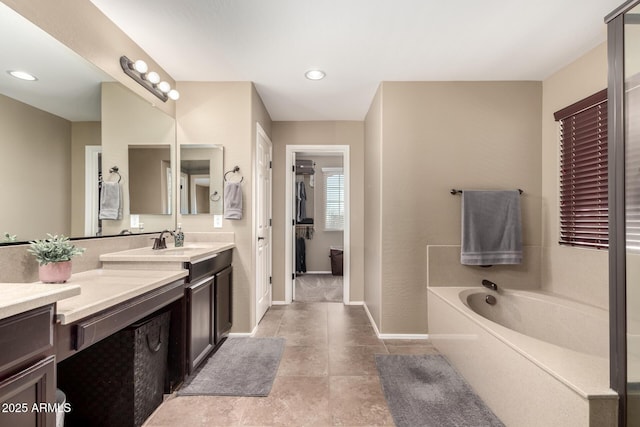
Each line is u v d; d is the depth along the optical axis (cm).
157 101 239
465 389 185
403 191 264
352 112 346
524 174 263
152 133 233
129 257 180
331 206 578
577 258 228
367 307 338
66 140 154
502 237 254
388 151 264
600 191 212
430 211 264
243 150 268
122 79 197
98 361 147
